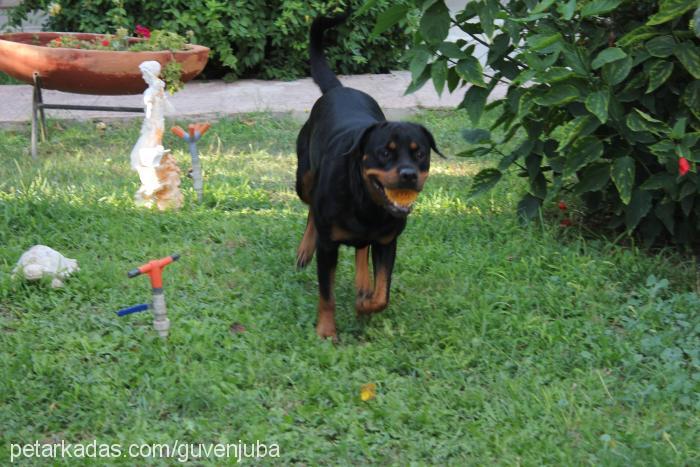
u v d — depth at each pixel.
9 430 4.19
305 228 5.43
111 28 7.60
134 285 4.96
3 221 5.41
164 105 5.68
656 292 4.88
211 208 5.73
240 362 4.51
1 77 7.92
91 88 6.21
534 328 4.71
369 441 4.19
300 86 7.73
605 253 5.23
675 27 5.04
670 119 5.18
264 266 5.16
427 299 4.94
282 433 4.20
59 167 6.13
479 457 4.13
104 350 4.55
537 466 4.07
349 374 4.49
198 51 6.34
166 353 4.54
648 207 5.11
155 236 5.37
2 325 4.71
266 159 6.42
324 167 4.66
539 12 5.01
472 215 5.63
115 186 5.87
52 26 7.79
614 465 4.05
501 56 5.25
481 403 4.34
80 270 5.02
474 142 5.41
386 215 4.58
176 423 4.24
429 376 4.50
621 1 4.94
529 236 5.32
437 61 5.09
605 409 4.32
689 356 4.57
